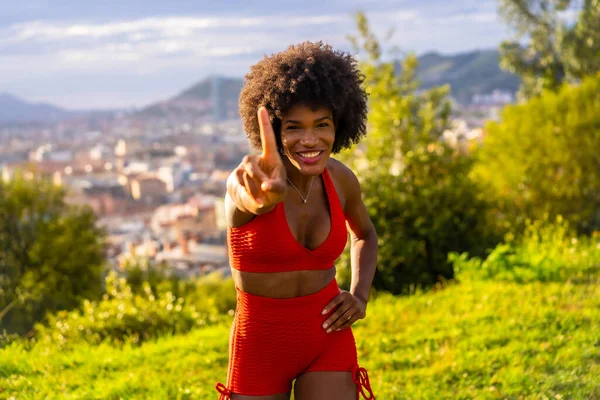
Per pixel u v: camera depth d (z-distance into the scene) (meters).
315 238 2.33
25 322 10.48
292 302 2.30
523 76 27.11
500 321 5.41
